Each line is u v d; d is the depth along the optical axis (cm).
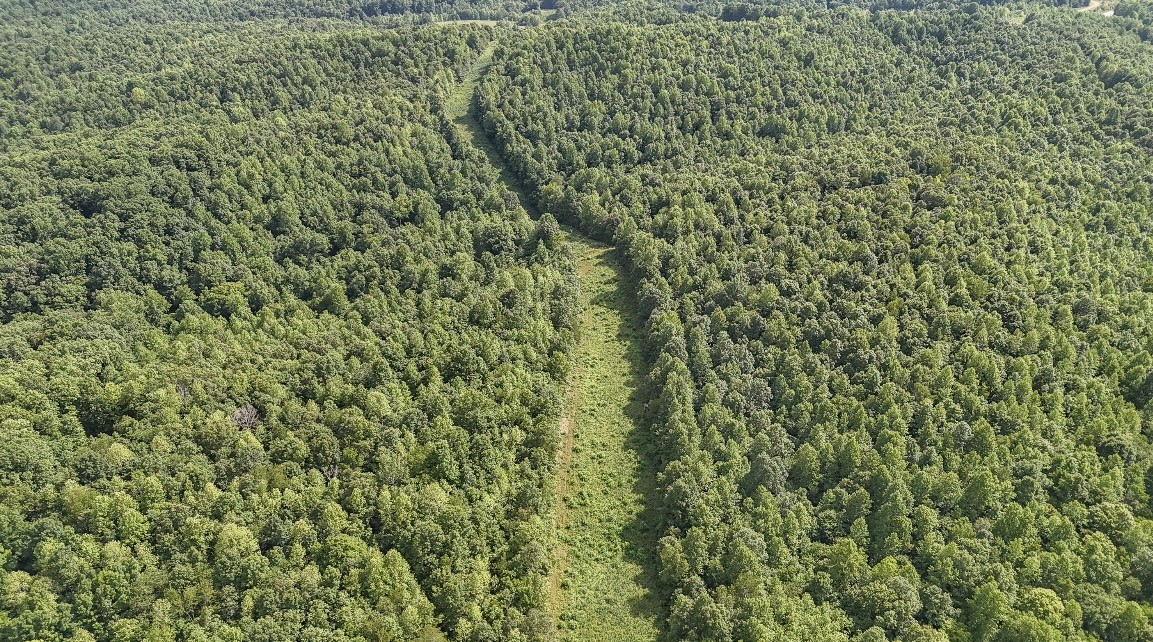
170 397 10850
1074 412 11894
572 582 10231
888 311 13475
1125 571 9906
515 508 10631
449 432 11088
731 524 10250
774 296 13875
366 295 14688
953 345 12812
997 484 10556
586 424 12938
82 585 8438
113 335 12812
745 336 13538
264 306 14462
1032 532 10125
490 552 9950
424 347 12975
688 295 14675
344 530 9594
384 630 8656
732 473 10906
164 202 15700
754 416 11869
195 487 9844
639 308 15475
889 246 14850
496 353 12988
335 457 10506
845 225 15662
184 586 8762
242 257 15362
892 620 9156
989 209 15550
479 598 9250
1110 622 9275
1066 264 14350
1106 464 11188
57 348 12069
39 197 15275
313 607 8725
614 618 9781
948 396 11938
